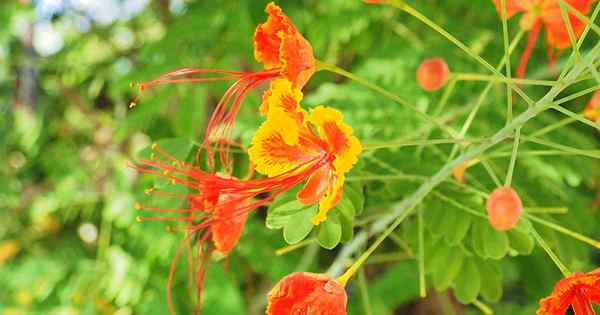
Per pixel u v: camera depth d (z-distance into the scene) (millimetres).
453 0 744
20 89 1102
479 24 739
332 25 749
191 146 556
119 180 925
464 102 660
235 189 492
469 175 576
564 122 509
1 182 1072
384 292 792
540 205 608
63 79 1093
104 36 1064
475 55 485
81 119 1104
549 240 560
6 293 866
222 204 495
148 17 1027
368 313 577
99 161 1047
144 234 759
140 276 800
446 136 593
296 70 482
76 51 1076
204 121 804
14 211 1086
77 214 1069
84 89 1107
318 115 470
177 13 927
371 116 632
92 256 996
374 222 563
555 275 709
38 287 862
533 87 709
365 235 563
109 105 1111
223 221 501
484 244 536
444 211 550
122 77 756
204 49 753
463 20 745
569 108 732
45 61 1069
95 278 843
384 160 574
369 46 770
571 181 634
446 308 791
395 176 536
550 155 640
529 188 614
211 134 510
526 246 533
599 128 478
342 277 486
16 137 1107
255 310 785
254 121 598
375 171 569
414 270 796
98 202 1033
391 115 632
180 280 771
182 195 502
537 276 716
